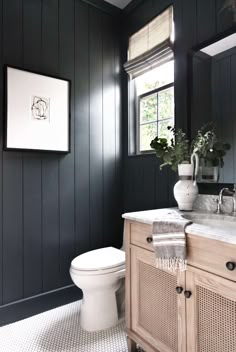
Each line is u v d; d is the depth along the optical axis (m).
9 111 1.82
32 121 1.92
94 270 1.64
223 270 1.01
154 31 2.14
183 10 1.88
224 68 1.60
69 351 1.53
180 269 1.16
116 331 1.72
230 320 1.00
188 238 1.16
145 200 2.22
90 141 2.28
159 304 1.32
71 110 2.15
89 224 2.27
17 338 1.65
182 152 1.63
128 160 2.42
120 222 2.47
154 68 2.16
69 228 2.15
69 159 2.15
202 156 1.65
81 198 2.22
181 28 1.89
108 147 2.40
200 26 1.75
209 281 1.07
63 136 2.08
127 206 2.43
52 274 2.05
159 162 2.08
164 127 2.13
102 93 2.36
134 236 1.48
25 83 1.89
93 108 2.30
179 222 1.20
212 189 1.65
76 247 2.19
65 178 2.12
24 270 1.91
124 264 1.75
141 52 2.27
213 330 1.06
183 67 1.88
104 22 2.39
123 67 2.49
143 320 1.42
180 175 1.63
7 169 1.84
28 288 1.92
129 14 2.42
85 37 2.25
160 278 1.32
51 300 2.03
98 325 1.72
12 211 1.86
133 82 2.44
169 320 1.27
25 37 1.92
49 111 2.01
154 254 1.33
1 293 1.80
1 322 1.79
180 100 1.90
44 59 2.01
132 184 2.37
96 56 2.32
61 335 1.68
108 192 2.40
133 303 1.49
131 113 2.44
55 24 2.08
